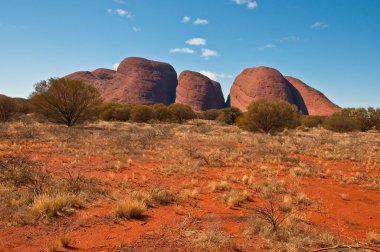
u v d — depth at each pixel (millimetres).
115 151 16266
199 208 7605
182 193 8797
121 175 11062
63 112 35094
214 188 9531
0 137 19078
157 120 54344
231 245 5199
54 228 5844
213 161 14727
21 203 6938
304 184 11203
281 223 6418
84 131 26422
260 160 15844
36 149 15734
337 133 43969
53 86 34469
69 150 15836
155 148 18688
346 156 18109
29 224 5938
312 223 6879
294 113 36188
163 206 7672
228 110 61781
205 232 5711
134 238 5512
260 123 35312
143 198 7820
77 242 5242
